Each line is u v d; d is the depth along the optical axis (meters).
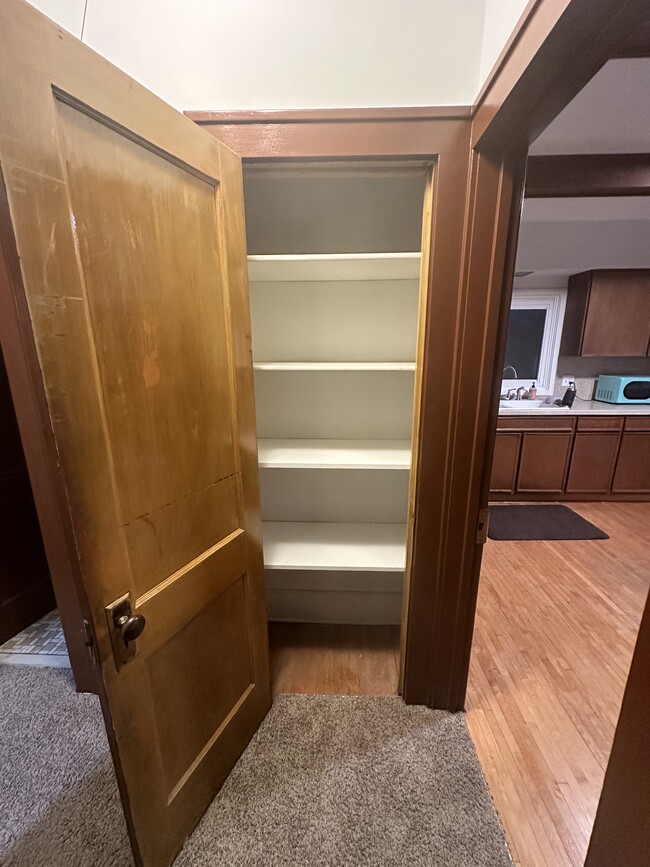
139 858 0.98
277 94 1.12
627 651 1.89
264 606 1.48
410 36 1.07
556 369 4.04
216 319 1.10
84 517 0.77
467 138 1.07
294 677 1.74
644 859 0.68
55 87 0.66
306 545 1.75
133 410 0.87
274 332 1.78
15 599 2.01
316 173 1.20
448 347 1.22
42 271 0.66
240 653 1.36
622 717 0.73
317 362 1.76
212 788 1.25
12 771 1.36
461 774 1.33
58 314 0.69
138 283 0.86
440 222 1.13
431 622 1.47
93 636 0.81
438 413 1.27
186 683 1.12
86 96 0.71
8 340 1.22
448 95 1.09
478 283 1.15
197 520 1.10
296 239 1.68
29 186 0.63
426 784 1.30
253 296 1.75
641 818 0.69
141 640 0.93
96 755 1.41
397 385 1.80
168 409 0.97
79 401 0.74
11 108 0.60
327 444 1.79
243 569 1.31
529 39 0.72
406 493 1.91
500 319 1.18
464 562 1.39
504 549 2.83
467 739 1.46
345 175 1.21
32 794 1.29
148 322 0.89
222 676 1.28
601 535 3.01
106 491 0.81
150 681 0.99
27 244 0.64
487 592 2.33
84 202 0.73
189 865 1.10
